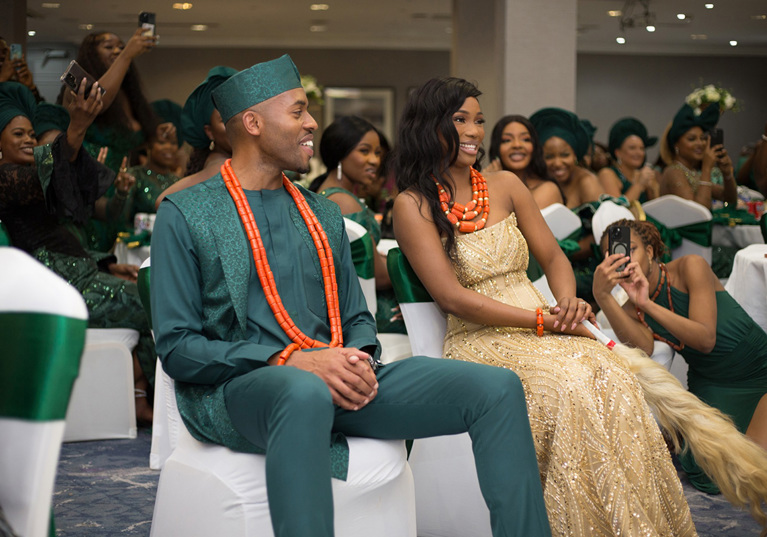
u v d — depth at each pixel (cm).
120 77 446
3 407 106
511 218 262
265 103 204
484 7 1007
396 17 1320
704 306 296
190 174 365
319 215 217
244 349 189
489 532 231
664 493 216
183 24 1358
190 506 186
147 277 242
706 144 583
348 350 188
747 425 296
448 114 257
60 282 110
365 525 184
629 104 1576
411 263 254
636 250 297
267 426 172
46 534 110
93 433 351
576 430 212
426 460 242
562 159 473
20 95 376
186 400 196
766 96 1562
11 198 347
